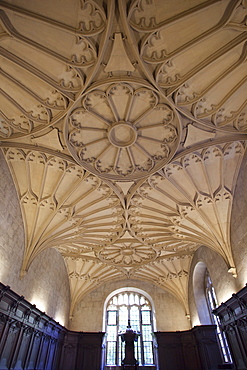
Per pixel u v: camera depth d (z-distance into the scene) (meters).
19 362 10.99
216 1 6.34
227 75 7.96
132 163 11.15
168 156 10.59
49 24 6.76
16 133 9.75
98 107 9.12
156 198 12.96
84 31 6.95
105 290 22.38
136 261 19.38
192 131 9.71
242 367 10.92
